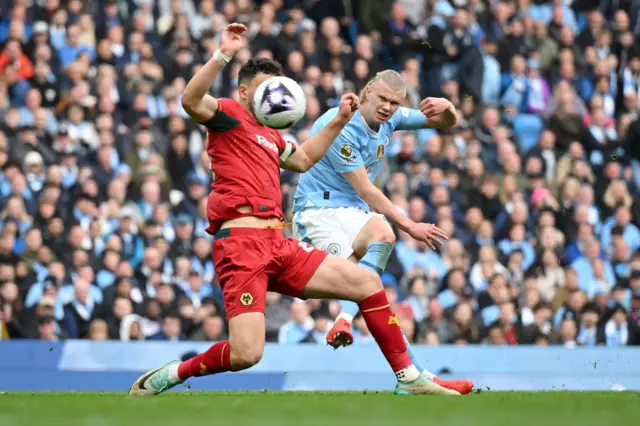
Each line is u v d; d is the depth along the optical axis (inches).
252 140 686.5
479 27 1935.3
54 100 1556.3
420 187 1648.6
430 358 1264.8
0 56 1558.8
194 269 1438.2
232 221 681.6
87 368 1152.8
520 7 1987.0
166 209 1477.6
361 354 1245.1
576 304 1620.3
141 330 1331.2
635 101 2001.7
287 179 1528.1
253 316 673.6
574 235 1739.7
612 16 2069.4
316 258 700.7
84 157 1518.2
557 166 1820.9
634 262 1752.0
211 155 692.7
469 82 1852.9
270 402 591.5
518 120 1879.9
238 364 677.9
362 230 820.6
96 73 1603.1
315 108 1662.2
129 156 1531.7
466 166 1715.1
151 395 713.0
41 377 1135.0
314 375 1176.8
